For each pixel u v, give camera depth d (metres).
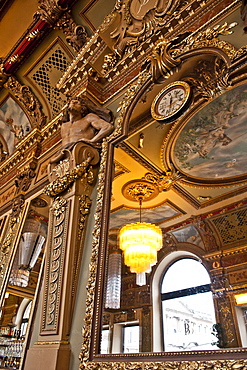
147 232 2.30
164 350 1.71
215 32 2.54
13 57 4.54
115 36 3.42
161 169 2.52
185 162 2.40
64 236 2.64
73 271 2.46
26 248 3.53
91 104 3.30
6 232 4.20
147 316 1.90
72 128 3.20
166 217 2.29
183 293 1.84
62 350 2.13
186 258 1.97
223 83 2.33
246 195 1.97
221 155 2.23
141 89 2.96
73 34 3.90
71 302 2.36
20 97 4.86
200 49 2.55
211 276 1.78
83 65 3.50
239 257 1.74
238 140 2.19
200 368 1.48
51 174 3.14
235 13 2.54
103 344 1.98
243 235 1.81
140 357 1.77
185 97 2.52
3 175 5.29
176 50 2.75
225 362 1.43
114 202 2.60
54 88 4.49
